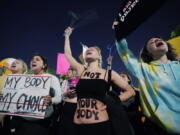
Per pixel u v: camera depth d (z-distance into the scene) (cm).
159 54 230
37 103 234
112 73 209
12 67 306
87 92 197
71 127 207
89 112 190
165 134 208
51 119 252
